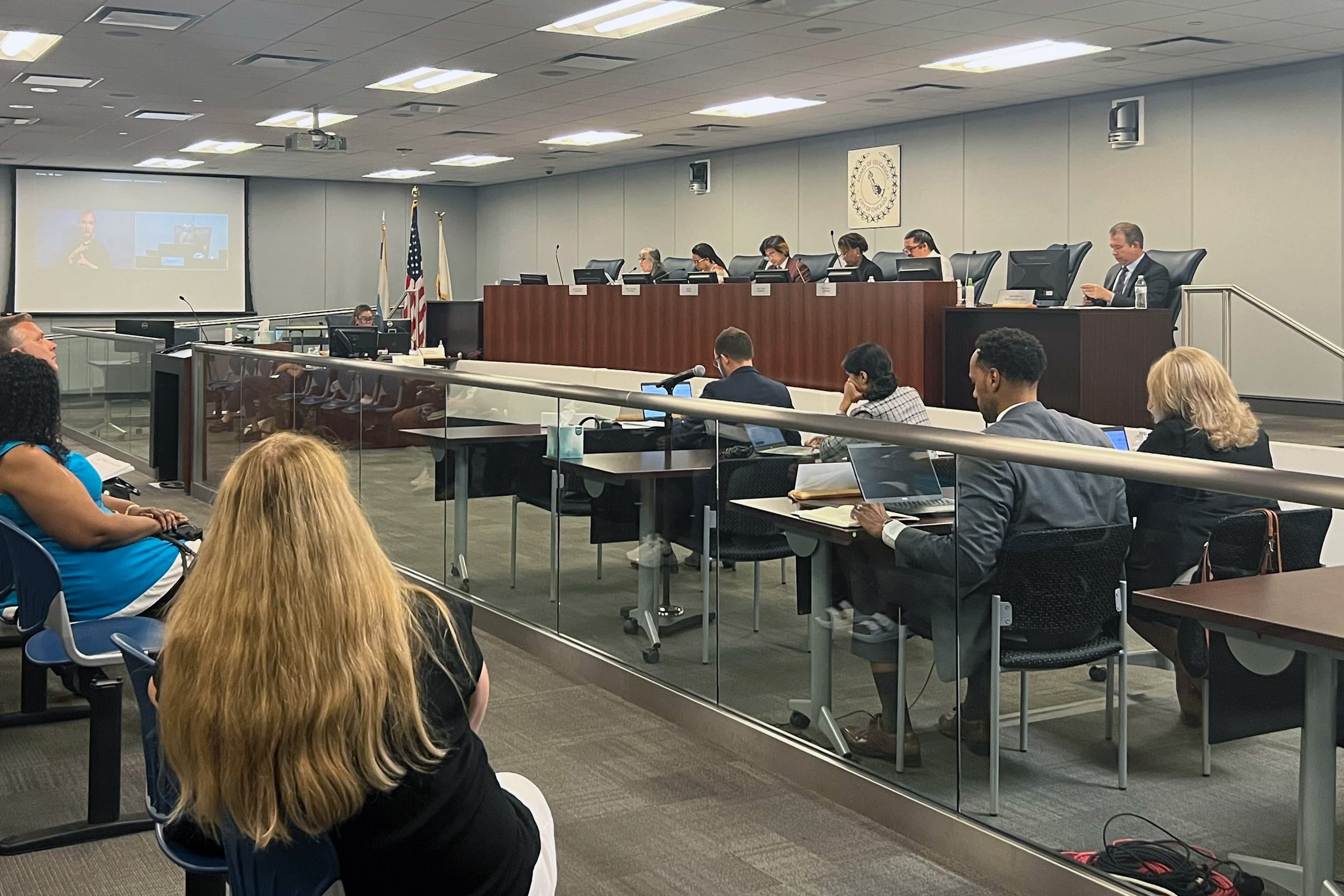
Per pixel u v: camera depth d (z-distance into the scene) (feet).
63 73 34.91
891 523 9.39
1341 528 6.50
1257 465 11.33
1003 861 8.64
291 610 4.35
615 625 13.10
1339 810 6.64
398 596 4.65
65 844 9.47
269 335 33.91
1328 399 33.24
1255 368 34.91
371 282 68.59
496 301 37.24
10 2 26.27
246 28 28.94
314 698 4.28
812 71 34.45
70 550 10.24
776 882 8.72
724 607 11.41
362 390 17.89
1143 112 37.17
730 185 53.36
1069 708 8.11
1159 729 7.55
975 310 24.66
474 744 4.86
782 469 10.48
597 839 9.45
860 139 46.98
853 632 9.92
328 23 28.40
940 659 9.10
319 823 4.37
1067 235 39.81
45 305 60.29
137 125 45.55
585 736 11.83
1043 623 8.23
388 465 17.29
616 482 12.82
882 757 9.73
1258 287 34.68
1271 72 33.88
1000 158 41.78
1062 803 8.19
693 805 10.11
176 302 63.16
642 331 32.01
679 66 33.63
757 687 11.08
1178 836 7.43
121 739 11.05
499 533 14.99
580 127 46.19
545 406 13.85
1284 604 6.83
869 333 26.18
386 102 40.27
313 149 39.27
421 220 69.92
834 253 48.73
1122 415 23.66
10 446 10.21
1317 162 33.04
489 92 38.32
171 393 26.37
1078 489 7.88
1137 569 7.57
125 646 6.04
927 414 16.72
